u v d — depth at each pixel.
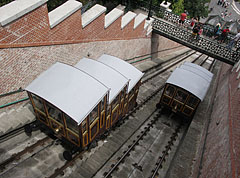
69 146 7.33
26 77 7.51
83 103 5.82
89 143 6.96
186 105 10.02
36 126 7.07
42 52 7.61
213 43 14.80
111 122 8.09
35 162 6.43
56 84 6.11
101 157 7.54
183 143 8.71
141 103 11.51
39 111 6.45
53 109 5.88
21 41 6.58
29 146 6.77
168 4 17.00
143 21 14.05
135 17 13.88
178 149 8.64
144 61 17.58
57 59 8.52
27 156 6.51
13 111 7.53
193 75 10.75
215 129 8.24
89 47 10.08
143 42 15.76
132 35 13.60
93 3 14.86
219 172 5.40
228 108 8.10
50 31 7.48
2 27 5.79
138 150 8.43
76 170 6.73
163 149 8.84
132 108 10.27
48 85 6.07
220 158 5.89
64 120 5.90
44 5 6.75
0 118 7.02
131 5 16.83
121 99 7.89
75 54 9.39
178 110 10.50
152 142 9.12
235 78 10.31
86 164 7.07
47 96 5.75
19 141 6.82
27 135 7.11
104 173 6.91
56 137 7.31
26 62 7.17
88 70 7.54
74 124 5.74
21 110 7.71
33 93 5.88
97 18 9.52
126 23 12.00
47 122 6.63
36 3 6.39
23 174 5.98
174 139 9.65
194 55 26.03
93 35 9.94
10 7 6.06
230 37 15.43
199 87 9.99
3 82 6.74
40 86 6.06
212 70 21.38
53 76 6.36
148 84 14.33
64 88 6.02
